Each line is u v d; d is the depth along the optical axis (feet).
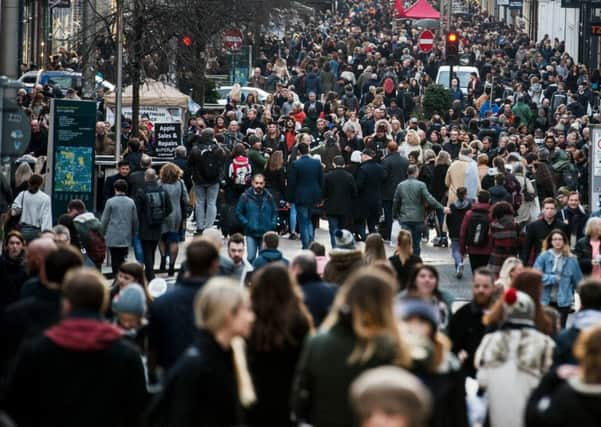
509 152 237.86
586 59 542.98
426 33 492.13
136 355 68.95
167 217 185.16
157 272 189.37
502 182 201.98
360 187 214.07
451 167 210.59
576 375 66.69
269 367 74.74
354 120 291.99
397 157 221.05
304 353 66.69
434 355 67.97
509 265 120.98
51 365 67.82
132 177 192.65
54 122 195.72
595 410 64.39
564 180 242.99
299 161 205.26
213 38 328.08
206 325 67.00
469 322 98.53
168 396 66.49
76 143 196.24
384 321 65.31
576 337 84.79
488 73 454.40
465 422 69.51
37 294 79.41
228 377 66.80
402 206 199.21
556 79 439.22
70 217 158.81
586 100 411.75
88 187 196.95
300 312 75.05
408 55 494.59
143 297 91.45
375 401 47.67
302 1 500.74
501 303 88.07
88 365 68.03
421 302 70.54
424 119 351.25
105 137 241.35
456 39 351.25
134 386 68.80
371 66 453.58
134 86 268.21
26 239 164.66
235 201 214.28
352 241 111.34
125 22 273.95
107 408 68.18
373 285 65.46
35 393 68.23
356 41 588.91
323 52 495.41
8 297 105.60
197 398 66.23
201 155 212.23
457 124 306.14
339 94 409.90
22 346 69.05
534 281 94.89
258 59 492.54
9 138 119.44
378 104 332.60
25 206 168.35
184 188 186.50
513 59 556.10
